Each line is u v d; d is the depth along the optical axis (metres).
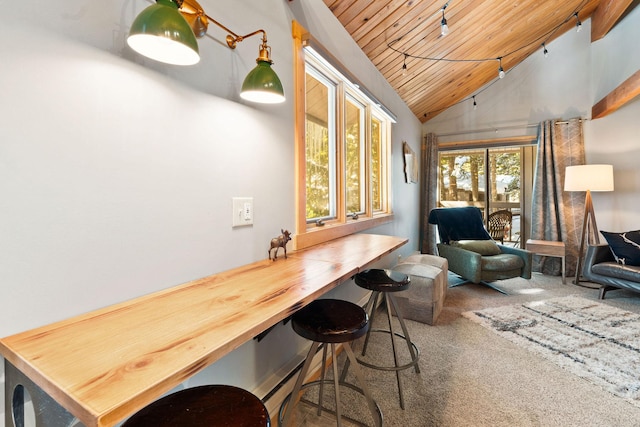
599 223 3.97
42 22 0.71
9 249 0.67
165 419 0.68
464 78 4.17
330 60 1.94
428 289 2.53
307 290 0.99
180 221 1.05
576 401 1.59
